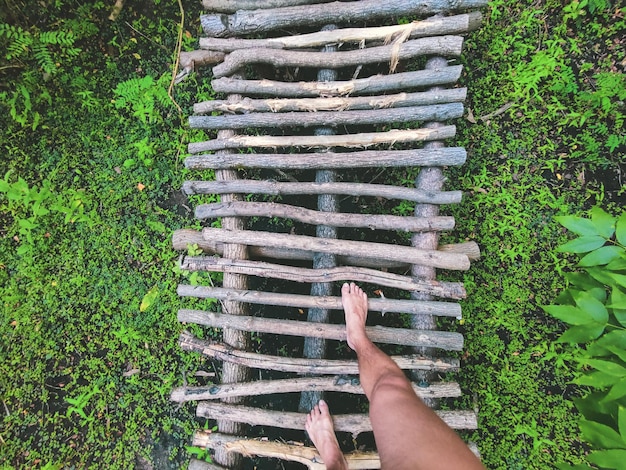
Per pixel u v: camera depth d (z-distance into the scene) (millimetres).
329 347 1601
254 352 1579
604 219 1193
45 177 1769
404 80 1472
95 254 1734
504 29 1696
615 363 1072
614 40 1664
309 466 1375
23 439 1651
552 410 1553
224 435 1437
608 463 1001
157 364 1679
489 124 1689
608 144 1599
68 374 1687
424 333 1405
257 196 1676
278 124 1537
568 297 1392
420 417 887
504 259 1640
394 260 1454
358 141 1489
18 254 1721
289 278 1444
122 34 1816
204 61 1616
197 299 1679
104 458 1637
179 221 1742
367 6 1485
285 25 1550
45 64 1647
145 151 1729
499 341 1608
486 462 1542
